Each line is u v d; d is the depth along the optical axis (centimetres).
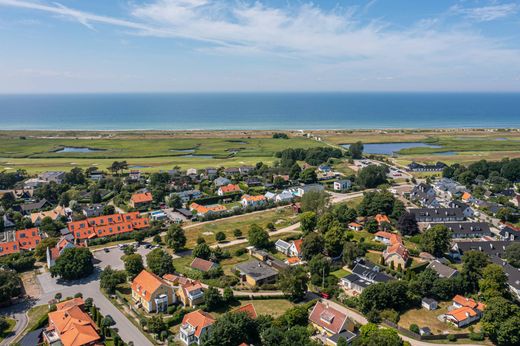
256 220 17600
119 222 16475
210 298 9925
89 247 14500
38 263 13088
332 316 9050
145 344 8531
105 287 10869
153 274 10750
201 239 14362
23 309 10019
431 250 13288
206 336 8144
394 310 9850
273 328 8200
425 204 19250
